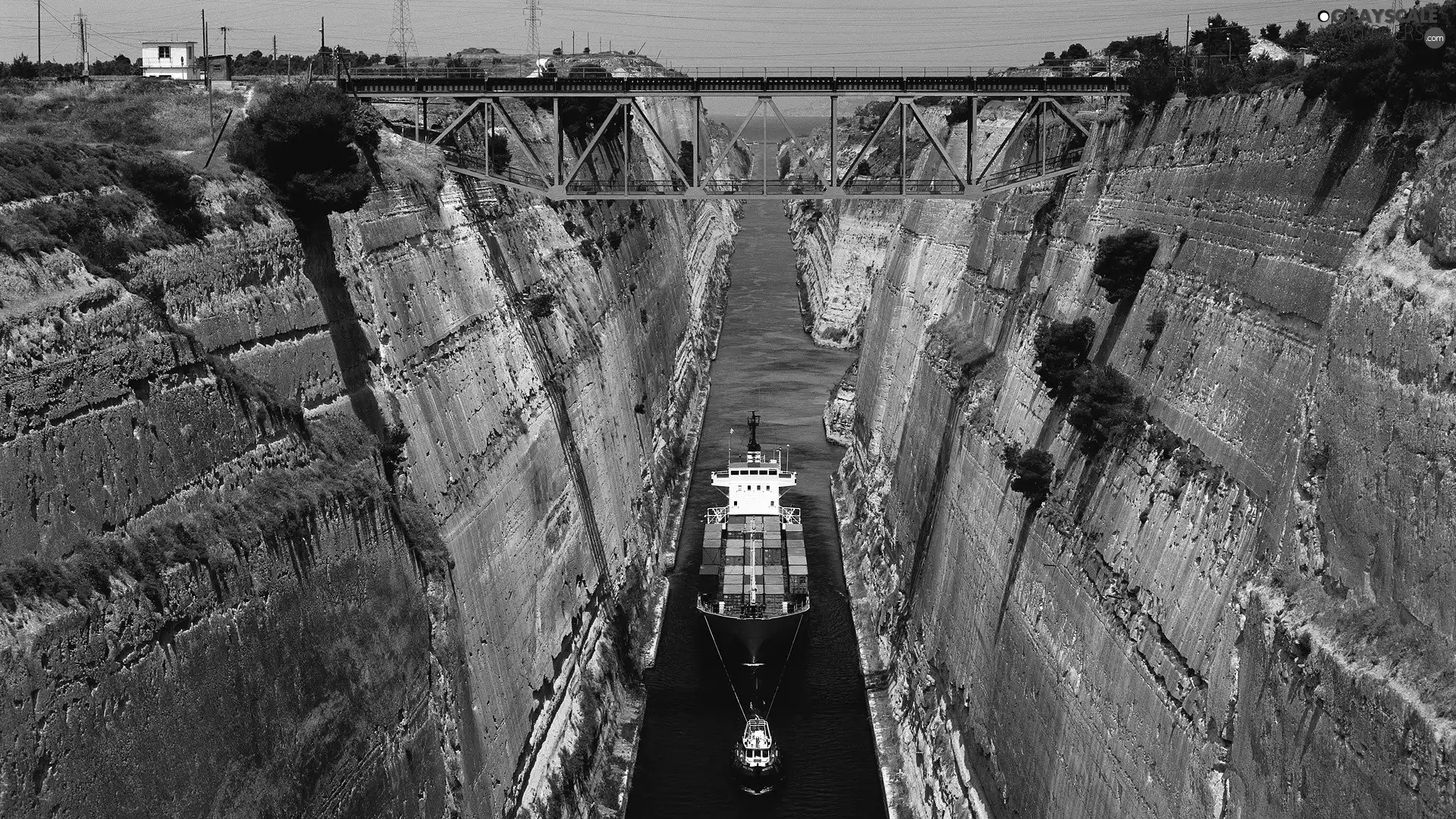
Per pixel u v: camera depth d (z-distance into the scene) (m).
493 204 70.88
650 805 61.16
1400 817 25.58
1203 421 42.66
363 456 44.97
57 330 30.67
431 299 56.34
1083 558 48.72
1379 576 29.23
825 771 64.44
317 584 39.31
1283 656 31.58
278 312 43.03
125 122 54.16
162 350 34.62
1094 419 50.66
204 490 35.66
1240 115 47.00
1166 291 49.53
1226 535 38.38
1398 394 29.22
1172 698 38.88
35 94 58.03
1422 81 34.38
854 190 65.19
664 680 73.69
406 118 74.81
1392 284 30.73
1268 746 31.69
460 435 55.22
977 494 65.75
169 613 31.86
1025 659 52.53
